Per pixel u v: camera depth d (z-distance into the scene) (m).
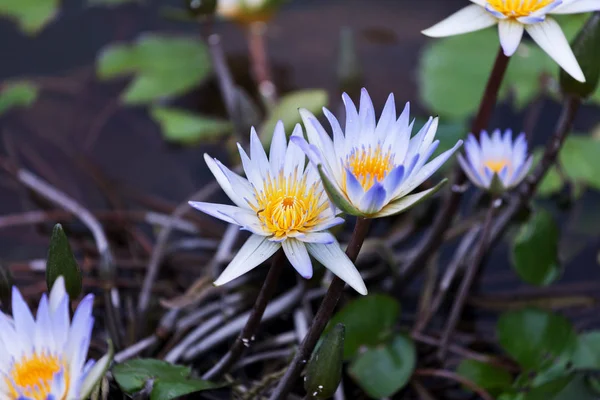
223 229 2.10
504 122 2.36
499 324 1.90
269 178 1.66
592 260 2.06
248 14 2.51
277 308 1.92
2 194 2.20
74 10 2.97
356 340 1.88
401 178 1.61
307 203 1.65
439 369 1.90
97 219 2.12
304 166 1.68
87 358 1.82
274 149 1.68
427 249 1.95
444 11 2.89
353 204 1.63
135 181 2.26
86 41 2.82
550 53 1.75
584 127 2.36
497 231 1.99
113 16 2.95
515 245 1.94
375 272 2.02
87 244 2.09
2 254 2.08
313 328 1.69
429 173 1.63
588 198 2.17
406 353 1.87
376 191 1.60
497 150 1.84
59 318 1.60
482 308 2.00
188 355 1.88
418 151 1.64
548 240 1.94
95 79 2.64
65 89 2.60
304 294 1.92
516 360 1.88
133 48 2.65
